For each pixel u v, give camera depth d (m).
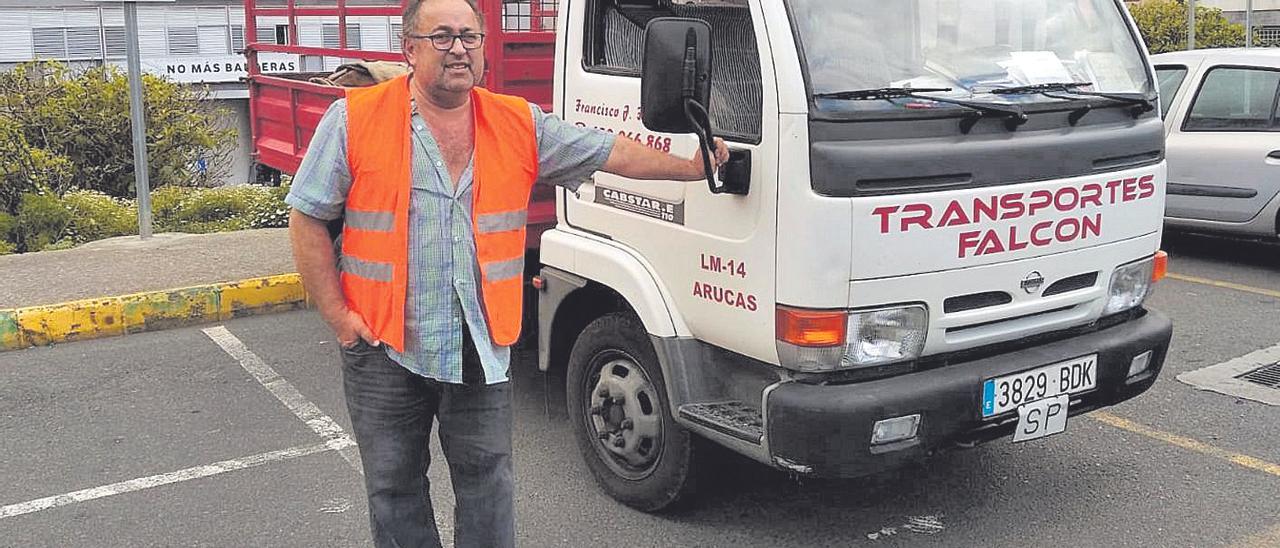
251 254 8.04
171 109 11.82
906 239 3.44
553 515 4.36
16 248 9.19
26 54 22.55
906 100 3.50
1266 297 7.47
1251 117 7.96
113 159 11.52
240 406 5.62
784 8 3.43
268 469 4.86
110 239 8.58
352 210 3.01
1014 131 3.63
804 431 3.47
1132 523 4.25
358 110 2.96
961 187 3.51
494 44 4.73
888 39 3.59
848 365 3.49
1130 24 4.21
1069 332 3.99
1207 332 6.67
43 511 4.47
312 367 6.21
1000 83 3.75
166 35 23.92
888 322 3.50
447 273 3.04
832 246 3.36
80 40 23.03
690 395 3.93
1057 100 3.75
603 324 4.32
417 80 2.97
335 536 4.25
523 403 5.49
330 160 2.95
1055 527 4.23
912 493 4.53
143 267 7.66
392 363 3.13
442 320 3.05
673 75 3.27
